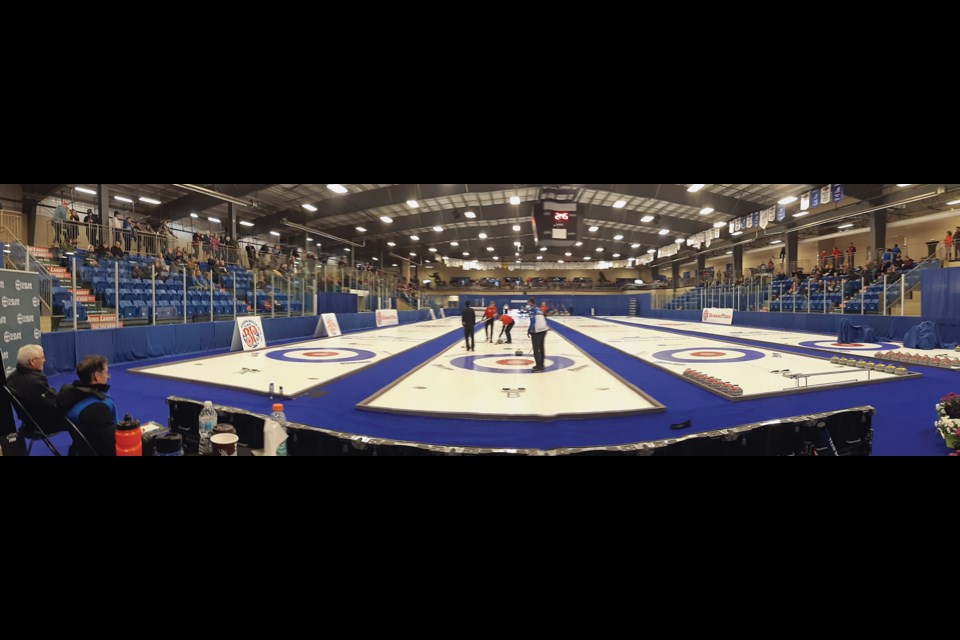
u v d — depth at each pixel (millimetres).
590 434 4504
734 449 3244
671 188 21391
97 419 3104
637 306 47688
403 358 10883
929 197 18359
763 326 23719
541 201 21219
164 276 13891
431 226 28172
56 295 10469
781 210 19719
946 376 7824
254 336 12883
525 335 19281
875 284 18000
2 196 16500
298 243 32031
